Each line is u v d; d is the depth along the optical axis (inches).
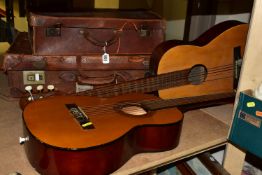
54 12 44.5
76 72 41.6
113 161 28.6
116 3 75.1
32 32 40.0
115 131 29.5
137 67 43.3
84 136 28.0
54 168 26.8
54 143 26.3
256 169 48.2
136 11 51.7
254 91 35.0
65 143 26.5
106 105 35.0
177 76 40.3
